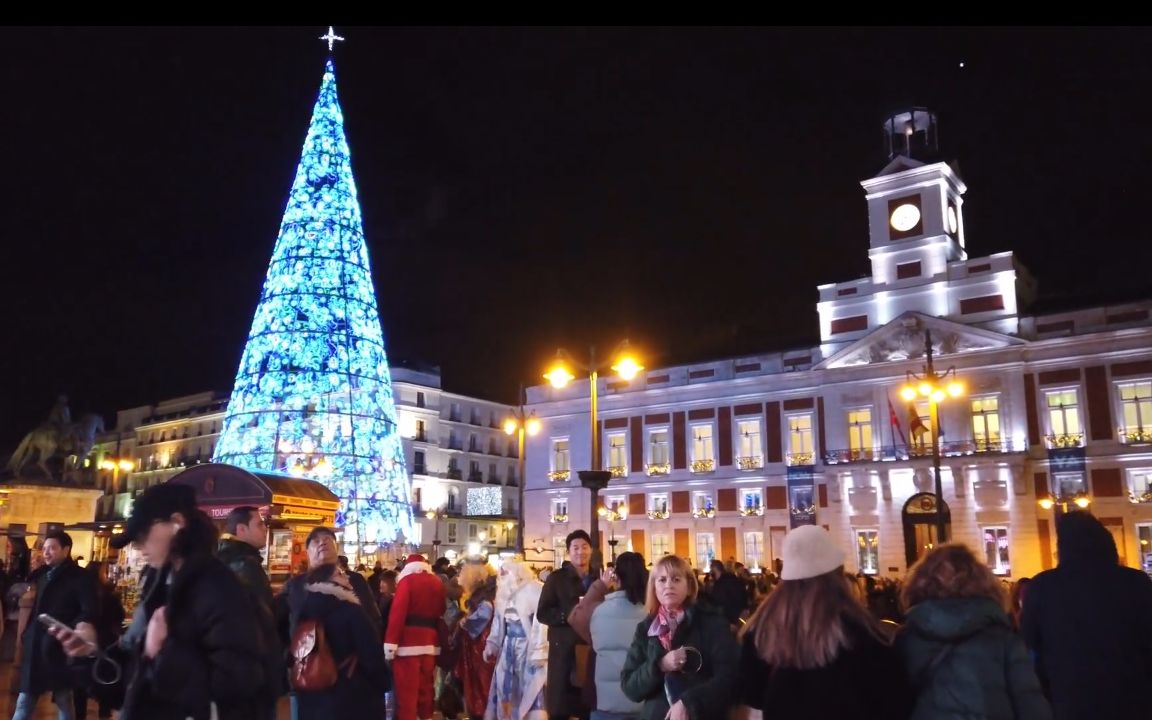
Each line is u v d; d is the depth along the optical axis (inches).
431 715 400.2
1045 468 1694.1
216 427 3267.7
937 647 177.6
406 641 393.7
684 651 223.8
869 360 1891.0
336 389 1477.6
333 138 1596.9
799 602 179.5
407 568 408.5
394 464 1549.0
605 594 331.9
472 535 3051.2
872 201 1987.0
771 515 1952.5
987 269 1820.9
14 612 805.2
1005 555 1685.5
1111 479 1636.3
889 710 172.7
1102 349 1678.2
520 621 411.8
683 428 2108.8
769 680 182.2
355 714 243.6
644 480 2130.9
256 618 185.8
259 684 178.1
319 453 1437.0
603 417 2224.4
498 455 3223.4
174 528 182.2
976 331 1779.0
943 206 1902.1
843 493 1856.5
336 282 1520.7
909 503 1779.0
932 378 1034.1
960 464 1742.1
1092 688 218.4
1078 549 232.4
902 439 1814.7
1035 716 172.6
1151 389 1631.4
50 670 315.3
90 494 1296.8
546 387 2327.8
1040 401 1724.9
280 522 753.6
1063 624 225.6
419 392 2992.1
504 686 409.4
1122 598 222.5
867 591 577.0
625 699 272.8
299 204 1546.5
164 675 168.1
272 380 1464.1
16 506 1233.4
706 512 2033.7
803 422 1964.8
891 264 1936.5
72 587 325.7
